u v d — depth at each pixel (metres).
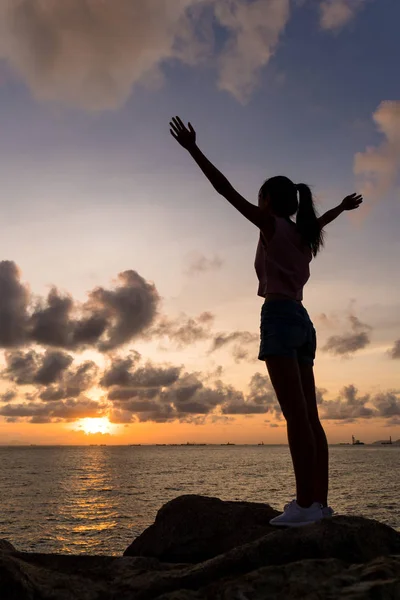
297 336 3.45
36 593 2.54
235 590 2.26
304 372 3.71
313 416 3.70
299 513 3.28
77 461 169.50
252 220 3.47
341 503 43.22
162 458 198.62
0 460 179.75
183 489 61.47
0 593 2.45
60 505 46.28
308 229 3.62
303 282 3.61
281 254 3.53
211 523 3.96
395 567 2.33
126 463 151.50
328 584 2.21
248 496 51.00
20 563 2.77
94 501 49.44
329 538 2.73
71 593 2.61
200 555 3.84
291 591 2.18
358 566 2.40
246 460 172.12
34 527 33.38
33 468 123.25
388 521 32.88
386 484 64.94
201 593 2.37
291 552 2.70
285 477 83.19
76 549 26.02
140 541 4.16
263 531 3.75
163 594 2.44
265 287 3.61
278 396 3.44
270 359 3.44
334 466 118.44
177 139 3.35
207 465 134.50
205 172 3.38
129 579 2.74
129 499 51.09
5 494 57.09
